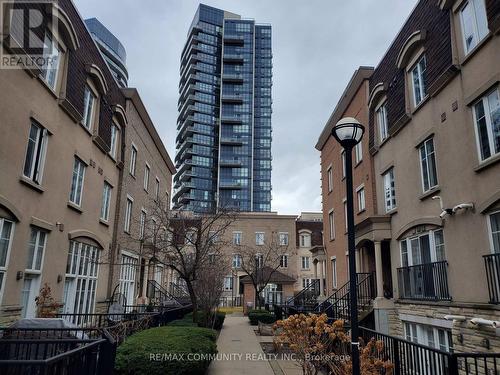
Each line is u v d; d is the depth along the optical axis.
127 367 6.71
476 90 9.09
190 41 111.81
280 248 37.56
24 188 9.63
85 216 13.70
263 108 110.62
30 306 10.27
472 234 9.15
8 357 6.13
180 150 105.81
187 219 17.52
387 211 14.20
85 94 13.70
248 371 8.76
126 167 18.00
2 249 8.86
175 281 29.94
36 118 10.07
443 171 10.41
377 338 7.25
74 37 11.69
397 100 13.24
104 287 15.78
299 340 6.81
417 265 11.34
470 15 9.52
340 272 19.45
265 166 105.62
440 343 10.28
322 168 24.08
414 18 12.21
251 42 112.56
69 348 5.82
